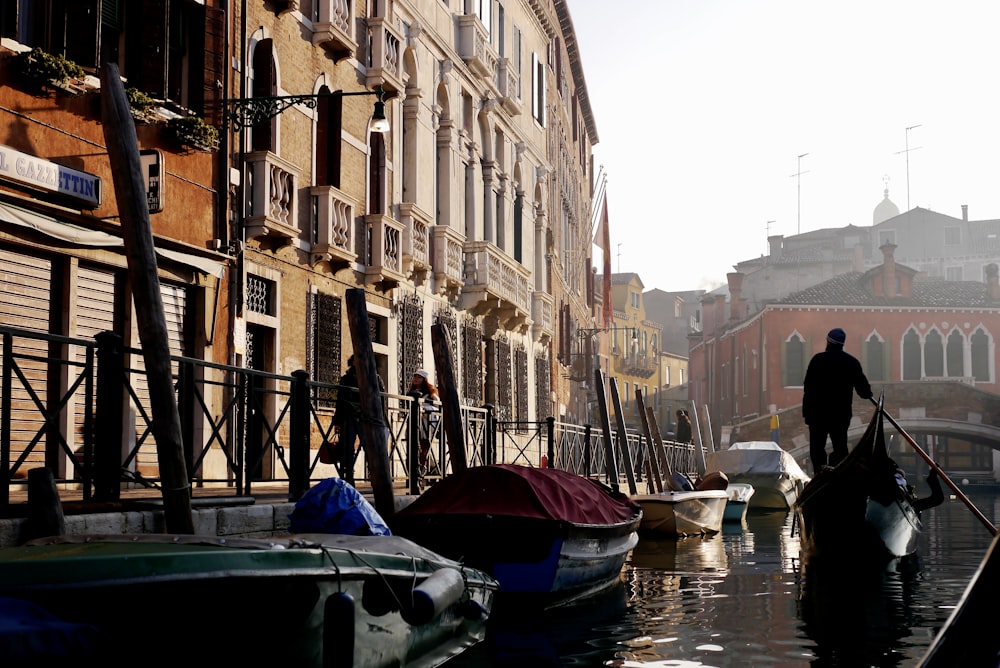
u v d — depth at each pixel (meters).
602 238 41.78
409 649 6.63
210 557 5.05
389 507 10.21
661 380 78.94
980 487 49.31
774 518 26.89
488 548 9.42
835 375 12.05
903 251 75.31
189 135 12.18
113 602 4.77
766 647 7.71
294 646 5.46
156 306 6.98
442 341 12.35
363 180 17.05
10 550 5.24
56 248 10.67
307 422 9.74
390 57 17.77
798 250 73.50
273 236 14.03
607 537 10.80
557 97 32.81
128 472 7.55
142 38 11.90
